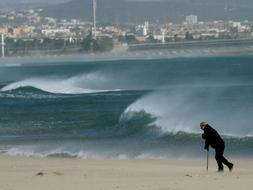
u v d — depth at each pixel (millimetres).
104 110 134125
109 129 106375
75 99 171250
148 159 74312
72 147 86875
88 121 118375
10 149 86750
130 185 49062
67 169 63469
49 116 130500
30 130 110000
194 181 50875
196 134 90938
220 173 58125
